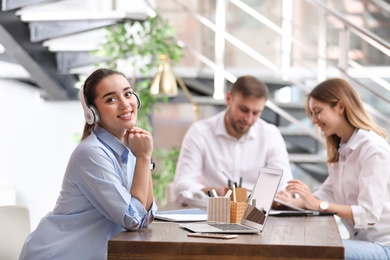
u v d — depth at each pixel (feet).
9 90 27.96
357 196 13.76
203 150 17.54
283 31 26.53
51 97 27.12
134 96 11.23
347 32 22.16
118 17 23.67
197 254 9.26
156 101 26.00
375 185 13.08
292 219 12.19
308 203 13.06
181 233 10.11
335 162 14.28
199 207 14.74
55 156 27.99
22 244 11.50
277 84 27.25
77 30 24.11
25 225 11.59
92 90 10.96
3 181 24.63
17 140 28.04
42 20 23.56
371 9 26.22
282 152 17.60
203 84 27.71
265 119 26.96
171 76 23.35
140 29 27.27
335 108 13.78
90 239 10.56
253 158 17.53
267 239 9.59
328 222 11.73
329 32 25.61
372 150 13.24
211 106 28.09
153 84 23.27
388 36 26.13
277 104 26.08
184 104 28.19
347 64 22.33
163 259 9.32
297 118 26.48
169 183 23.56
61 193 10.89
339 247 8.98
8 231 11.36
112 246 9.40
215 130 17.58
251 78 16.90
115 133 11.18
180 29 27.78
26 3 22.43
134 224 10.29
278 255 9.11
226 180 17.47
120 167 11.07
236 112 16.87
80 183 10.59
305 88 24.61
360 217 12.95
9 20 22.95
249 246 9.16
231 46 27.68
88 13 23.59
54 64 25.76
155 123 28.30
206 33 27.71
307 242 9.31
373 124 13.84
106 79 10.94
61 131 27.96
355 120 13.70
